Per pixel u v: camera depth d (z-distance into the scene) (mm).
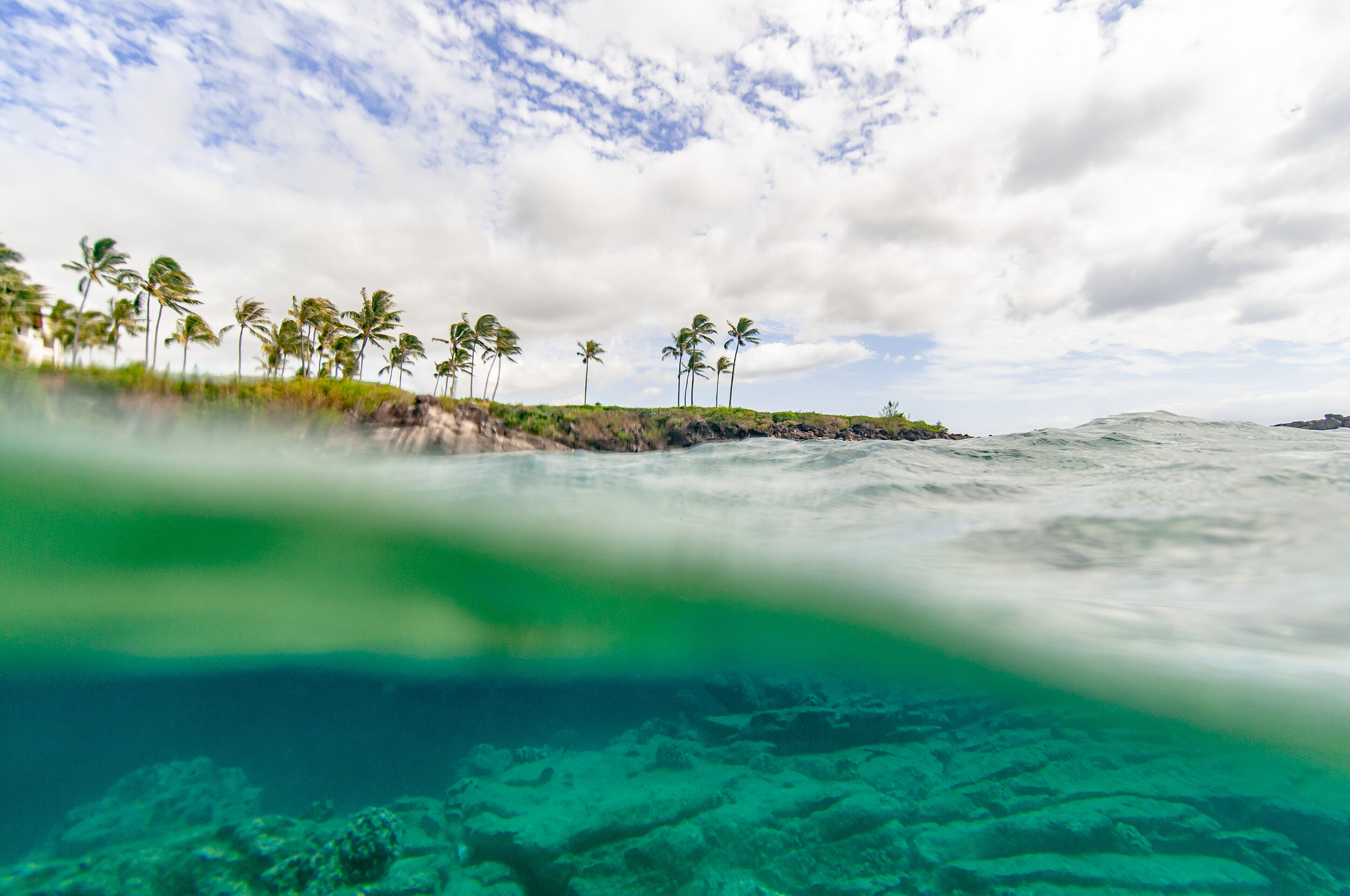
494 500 11141
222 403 15969
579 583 12172
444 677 17781
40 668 13914
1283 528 7914
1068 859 5574
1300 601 6566
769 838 5617
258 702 16375
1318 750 8672
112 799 6727
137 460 10539
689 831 5441
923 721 10031
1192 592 7082
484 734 13633
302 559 11555
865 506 11312
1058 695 11133
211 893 4855
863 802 6223
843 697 14258
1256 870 5621
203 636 13039
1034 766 7777
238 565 11531
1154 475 11430
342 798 9117
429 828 6535
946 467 14250
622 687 17969
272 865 5246
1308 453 11844
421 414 22750
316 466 12039
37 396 11938
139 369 14891
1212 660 7098
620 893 4902
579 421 33281
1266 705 7766
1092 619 7570
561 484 12648
